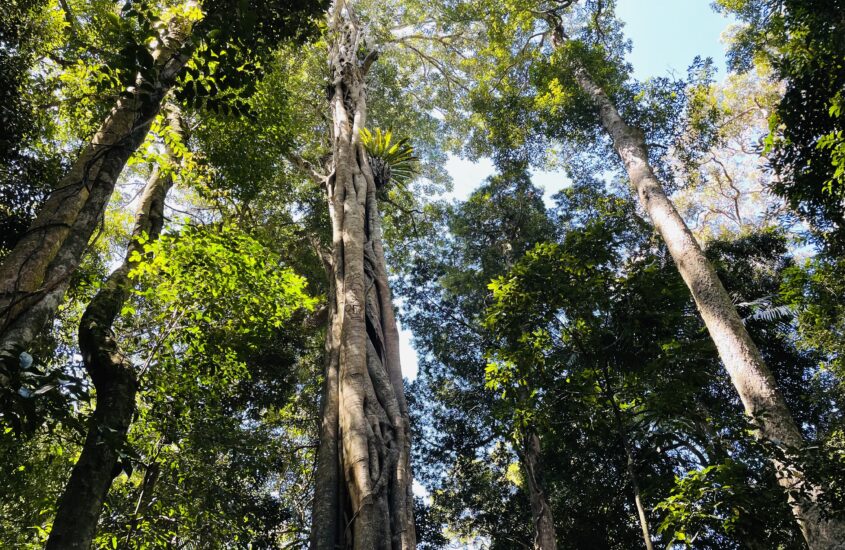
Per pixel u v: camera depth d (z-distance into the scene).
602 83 16.14
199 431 8.82
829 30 9.33
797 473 6.17
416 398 16.89
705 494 6.18
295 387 15.20
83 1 11.84
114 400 5.73
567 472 13.23
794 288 11.47
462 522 15.71
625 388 7.68
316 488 6.98
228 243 8.14
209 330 8.79
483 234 18.72
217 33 5.50
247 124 10.98
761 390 8.25
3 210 8.07
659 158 17.23
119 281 7.41
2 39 7.90
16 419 3.53
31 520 8.19
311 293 15.30
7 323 4.14
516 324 8.17
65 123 10.28
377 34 20.77
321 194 16.47
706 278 9.81
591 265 8.05
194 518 8.31
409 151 14.71
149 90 5.07
